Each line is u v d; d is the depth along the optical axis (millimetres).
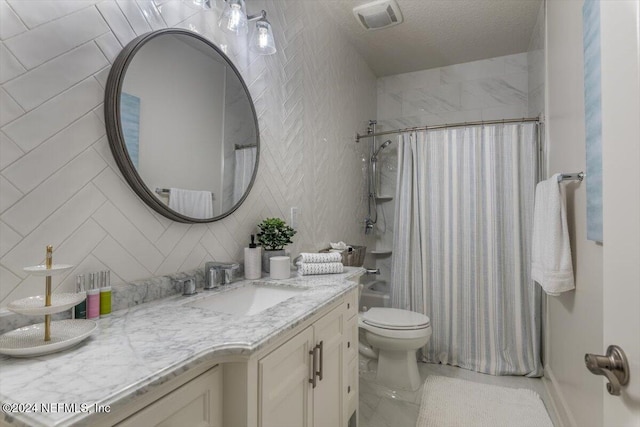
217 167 1395
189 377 701
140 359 660
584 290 1341
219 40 1438
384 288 3303
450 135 2512
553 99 1948
